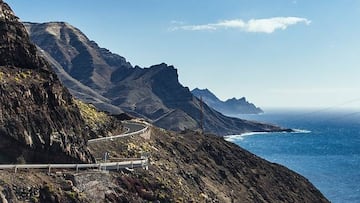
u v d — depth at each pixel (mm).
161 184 51969
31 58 47562
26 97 42500
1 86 41094
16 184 35594
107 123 69750
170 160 67750
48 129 42281
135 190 46656
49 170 39656
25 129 40500
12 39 46875
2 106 40062
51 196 36562
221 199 66688
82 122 48594
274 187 84438
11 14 48656
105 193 42656
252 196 76312
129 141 64000
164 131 86062
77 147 44906
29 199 35469
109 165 47156
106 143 58750
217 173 78125
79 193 39094
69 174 40375
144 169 53781
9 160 39250
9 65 45281
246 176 83562
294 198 82750
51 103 44719
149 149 65875
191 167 72875
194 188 62844
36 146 40969
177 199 51188
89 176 42000
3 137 38906
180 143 81875
